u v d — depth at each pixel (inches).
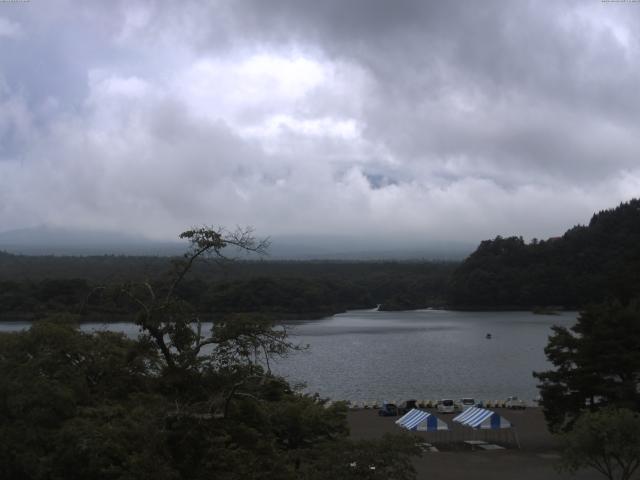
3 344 1088.8
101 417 962.1
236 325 924.6
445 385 4003.4
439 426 2197.3
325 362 4923.7
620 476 1723.7
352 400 3425.2
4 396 928.9
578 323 2370.8
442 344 6151.6
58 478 855.7
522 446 2191.2
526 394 3681.1
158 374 1079.0
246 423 973.2
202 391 935.0
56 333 1109.7
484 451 2116.1
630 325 2140.7
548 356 2241.6
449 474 1811.0
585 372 2100.1
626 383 2081.7
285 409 1440.7
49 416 924.0
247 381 931.3
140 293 970.1
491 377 4311.0
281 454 1070.4
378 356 5280.5
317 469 976.3
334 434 1581.0
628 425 1363.2
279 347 954.7
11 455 865.5
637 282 4950.8
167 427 877.8
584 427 1401.3
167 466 804.6
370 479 942.4
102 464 839.7
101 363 1125.1
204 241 927.7
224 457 880.9
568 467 1515.7
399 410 2913.4
